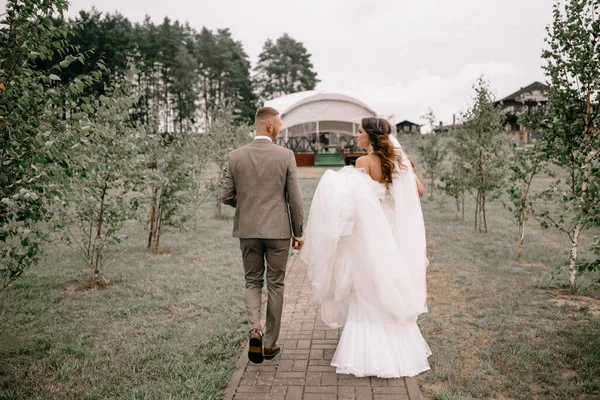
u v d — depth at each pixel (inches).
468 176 398.3
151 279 254.1
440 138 622.8
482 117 372.5
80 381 135.5
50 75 134.7
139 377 139.0
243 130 513.0
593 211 168.4
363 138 144.3
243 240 142.2
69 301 213.5
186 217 335.6
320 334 168.7
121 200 241.6
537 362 144.5
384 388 128.0
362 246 138.2
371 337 137.0
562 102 214.1
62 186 126.5
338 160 1376.7
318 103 1376.7
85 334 173.2
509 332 169.6
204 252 327.9
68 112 142.2
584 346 154.3
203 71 2453.2
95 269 240.1
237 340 165.9
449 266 275.4
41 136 123.7
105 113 220.8
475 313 192.4
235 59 2628.0
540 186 644.7
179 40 2337.6
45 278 253.9
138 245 353.4
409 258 141.6
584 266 166.4
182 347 159.5
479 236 376.8
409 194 142.6
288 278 256.2
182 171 326.3
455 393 126.1
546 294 218.7
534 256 299.4
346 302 150.3
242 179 141.4
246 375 137.2
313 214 139.8
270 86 2886.3
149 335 170.4
